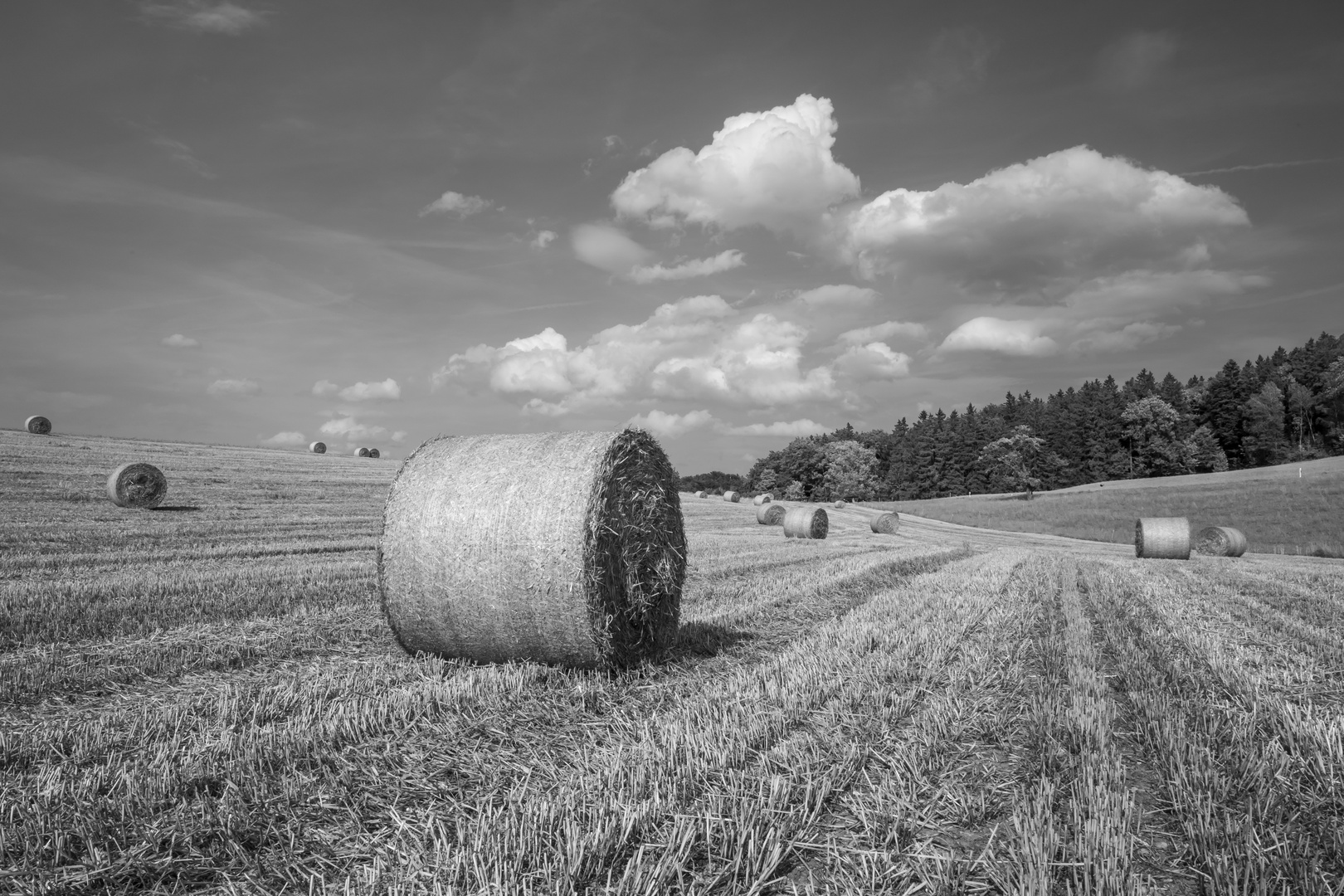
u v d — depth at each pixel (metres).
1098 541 37.94
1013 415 114.88
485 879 3.16
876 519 35.78
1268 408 85.62
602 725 5.52
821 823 3.94
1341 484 44.38
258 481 30.67
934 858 3.57
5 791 4.16
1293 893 3.26
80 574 11.52
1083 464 92.19
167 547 15.33
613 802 3.92
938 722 5.46
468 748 4.94
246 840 3.72
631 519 7.57
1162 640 8.46
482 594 7.10
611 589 7.16
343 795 4.16
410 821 3.87
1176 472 86.12
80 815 3.83
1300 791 4.26
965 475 99.25
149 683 6.36
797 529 26.97
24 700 5.85
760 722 5.27
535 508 7.03
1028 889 3.13
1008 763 4.79
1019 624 9.45
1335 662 7.56
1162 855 3.64
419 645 7.52
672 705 6.04
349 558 14.44
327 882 3.36
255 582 11.01
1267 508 40.66
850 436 130.62
